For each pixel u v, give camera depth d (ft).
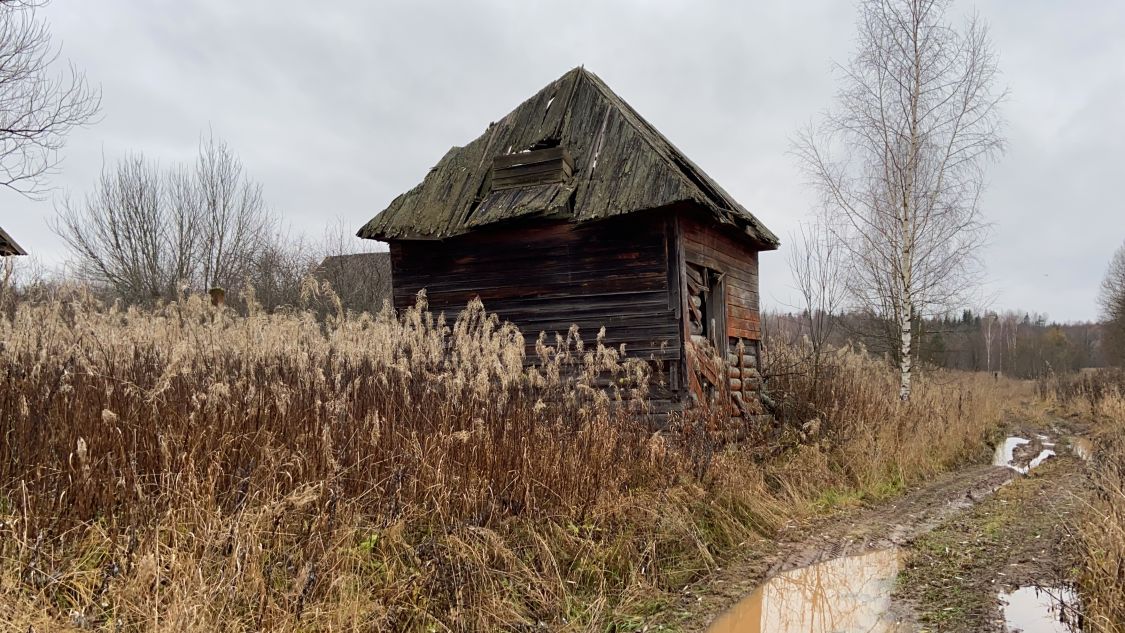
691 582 19.71
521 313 35.37
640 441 24.57
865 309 70.23
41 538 13.33
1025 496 29.73
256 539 14.39
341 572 14.96
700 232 36.73
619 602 17.81
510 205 35.06
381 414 20.61
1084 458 40.70
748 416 38.37
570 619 16.72
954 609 17.37
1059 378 104.32
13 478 14.58
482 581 16.51
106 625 12.25
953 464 38.65
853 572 20.74
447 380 21.54
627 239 33.73
